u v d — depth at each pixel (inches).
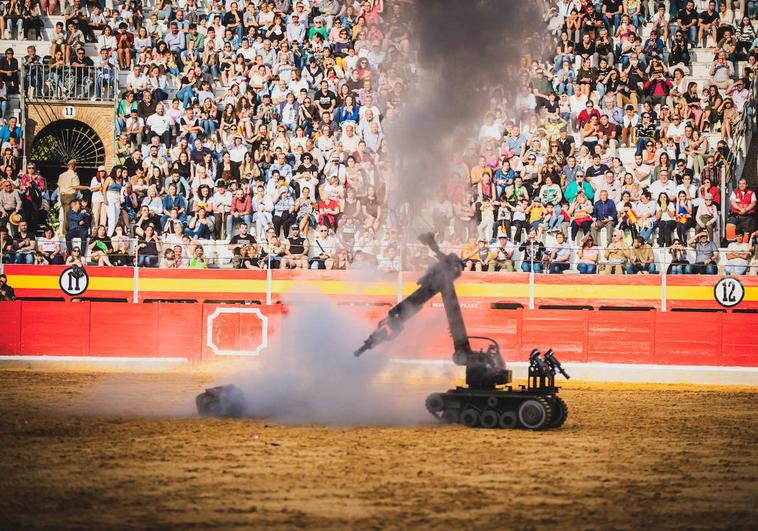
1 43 1512.1
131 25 1524.4
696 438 696.4
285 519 436.5
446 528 426.9
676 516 460.4
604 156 1347.2
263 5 1528.1
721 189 1363.2
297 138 1374.3
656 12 1582.2
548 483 522.3
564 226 1296.8
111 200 1304.1
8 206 1300.4
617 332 1215.6
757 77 1460.4
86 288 1250.0
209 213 1306.6
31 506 455.8
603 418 799.7
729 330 1203.9
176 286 1252.5
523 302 1245.1
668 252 1277.1
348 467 551.2
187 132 1376.7
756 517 463.8
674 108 1449.3
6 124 1397.6
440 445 629.3
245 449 603.8
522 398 701.9
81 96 1459.2
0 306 1227.2
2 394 903.7
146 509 451.8
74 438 641.0
